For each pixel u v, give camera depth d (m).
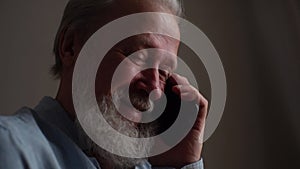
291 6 1.31
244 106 1.28
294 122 1.25
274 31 1.34
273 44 1.33
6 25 1.25
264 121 1.27
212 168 1.21
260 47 1.34
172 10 0.74
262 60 1.33
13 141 0.53
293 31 1.30
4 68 1.22
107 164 0.66
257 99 1.29
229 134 1.25
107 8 0.69
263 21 1.36
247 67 1.32
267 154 1.25
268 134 1.26
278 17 1.35
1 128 0.54
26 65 1.23
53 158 0.56
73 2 0.72
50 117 0.66
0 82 1.20
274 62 1.32
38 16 1.29
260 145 1.25
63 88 0.70
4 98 1.19
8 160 0.51
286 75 1.29
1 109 1.18
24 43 1.25
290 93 1.27
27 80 1.22
